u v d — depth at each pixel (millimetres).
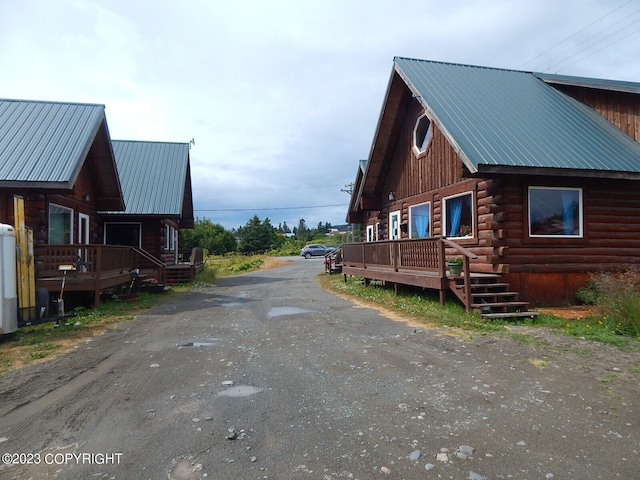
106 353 6457
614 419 3818
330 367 5508
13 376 5332
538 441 3430
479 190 10773
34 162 10703
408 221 15031
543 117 11641
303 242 67750
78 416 4062
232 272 28031
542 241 10219
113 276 12031
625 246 10797
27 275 8812
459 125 10414
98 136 13844
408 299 11062
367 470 3035
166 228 21156
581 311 9430
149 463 3176
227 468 3088
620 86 11492
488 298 9406
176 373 5379
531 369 5258
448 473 2977
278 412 4082
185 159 22828
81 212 14539
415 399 4352
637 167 9914
